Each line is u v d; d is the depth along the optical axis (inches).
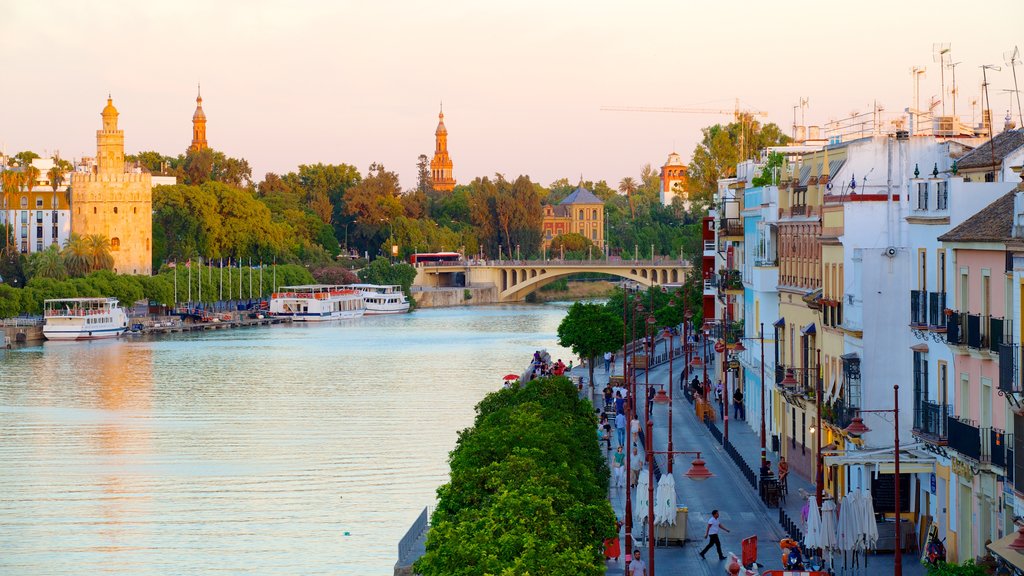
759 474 5856.3
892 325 4783.5
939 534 4133.9
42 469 7834.6
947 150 5733.3
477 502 4003.4
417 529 5211.6
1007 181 4534.9
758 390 7185.0
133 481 7465.6
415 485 7283.5
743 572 3850.9
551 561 2955.2
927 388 4269.2
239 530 6299.2
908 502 4603.8
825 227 5516.7
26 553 5920.3
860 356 4842.5
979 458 3686.0
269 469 7770.7
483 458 4471.0
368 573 5531.5
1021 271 3378.4
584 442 5359.3
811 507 4101.9
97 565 5718.5
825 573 3784.5
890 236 5167.3
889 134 5999.0
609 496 5639.8
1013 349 3344.0
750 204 7598.4
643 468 5925.2
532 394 6122.1
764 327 6860.2
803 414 5930.1
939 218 4271.7
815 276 5866.1
